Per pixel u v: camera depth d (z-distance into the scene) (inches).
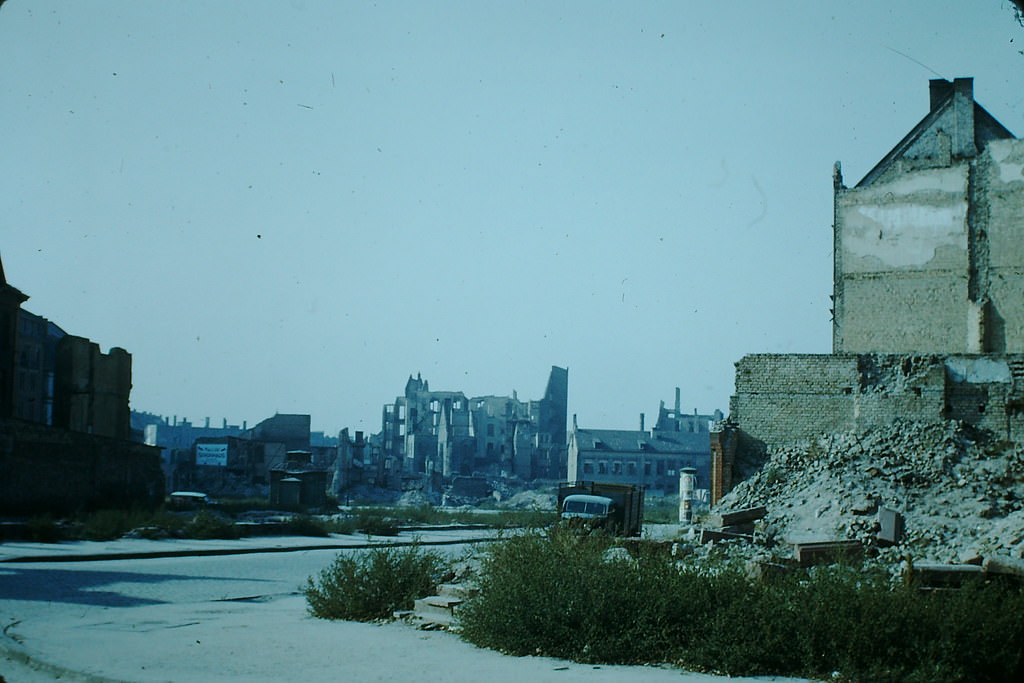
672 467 5039.4
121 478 2026.3
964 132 1626.5
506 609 558.6
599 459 4977.9
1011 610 477.1
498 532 804.0
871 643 473.7
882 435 1293.1
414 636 608.4
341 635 611.5
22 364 2501.2
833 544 790.5
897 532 952.3
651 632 526.6
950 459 1195.3
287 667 486.3
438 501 4195.4
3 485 1672.0
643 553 605.6
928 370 1352.1
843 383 1389.0
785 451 1337.4
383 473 4237.2
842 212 1679.4
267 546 1566.2
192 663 496.4
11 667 500.4
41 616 706.2
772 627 498.9
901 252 1636.3
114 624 670.5
